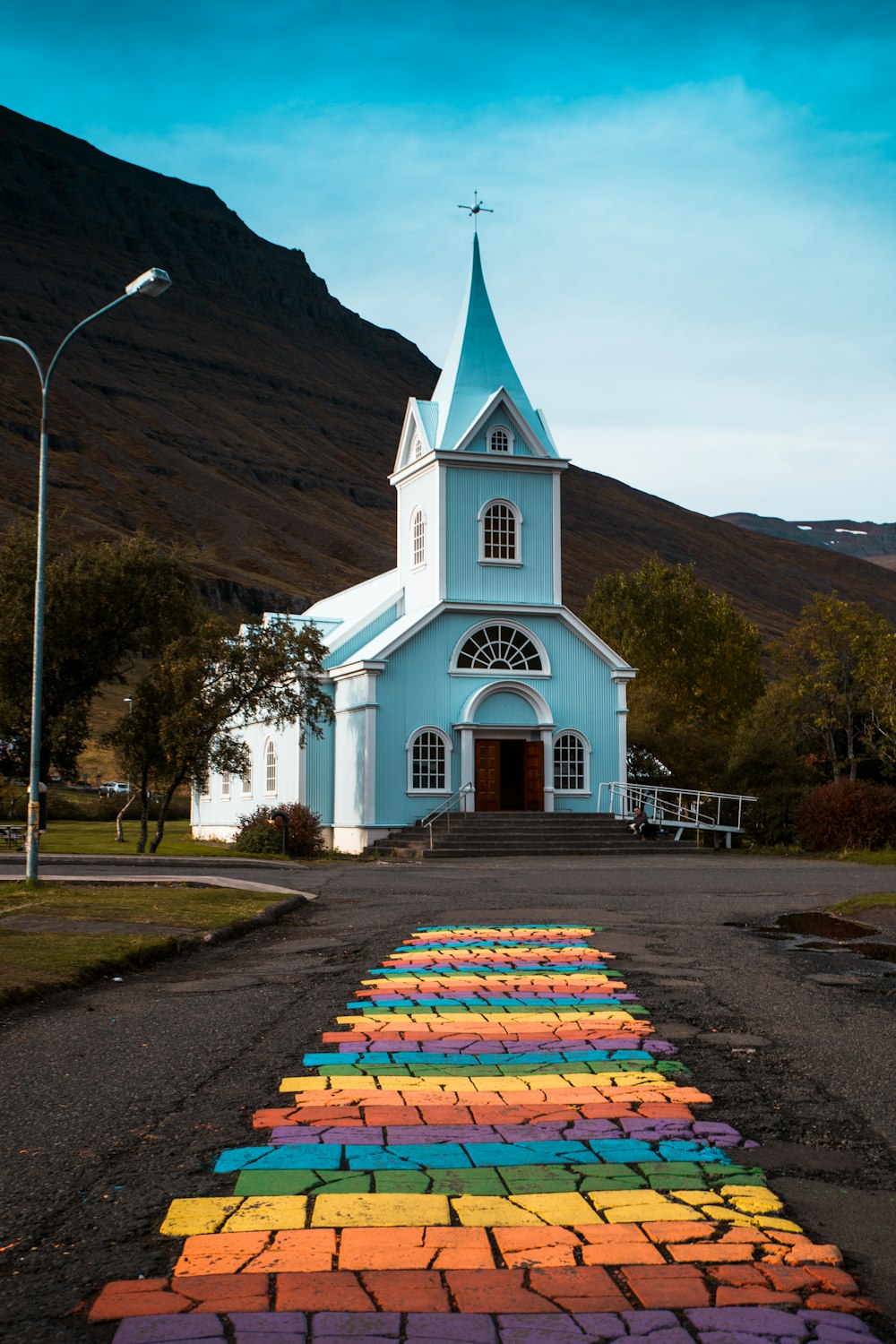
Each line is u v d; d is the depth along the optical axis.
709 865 29.02
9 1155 5.91
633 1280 4.46
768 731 43.41
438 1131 6.25
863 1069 7.66
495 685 38.31
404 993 10.33
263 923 15.83
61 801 65.06
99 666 38.59
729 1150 6.02
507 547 39.72
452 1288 4.39
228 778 46.56
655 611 67.69
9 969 10.91
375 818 36.53
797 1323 4.16
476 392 40.38
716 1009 9.64
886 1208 5.27
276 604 192.38
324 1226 4.95
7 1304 4.29
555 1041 8.41
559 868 27.42
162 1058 7.92
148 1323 4.12
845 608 45.34
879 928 15.40
